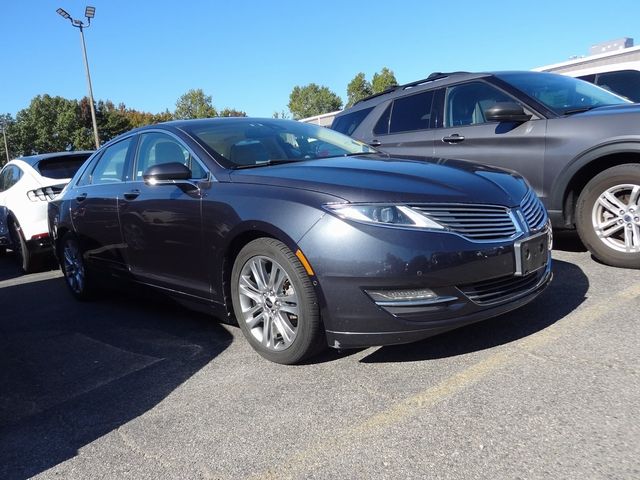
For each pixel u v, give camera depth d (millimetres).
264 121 4703
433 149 5883
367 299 2961
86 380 3578
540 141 4926
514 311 3861
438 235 2975
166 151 4367
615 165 4641
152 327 4551
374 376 3137
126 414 3033
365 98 7305
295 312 3230
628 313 3609
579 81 5738
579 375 2881
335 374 3223
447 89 5938
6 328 4949
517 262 3197
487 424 2531
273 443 2588
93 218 5047
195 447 2625
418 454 2371
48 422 3035
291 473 2344
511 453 2309
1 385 3627
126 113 94625
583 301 3910
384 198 3014
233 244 3568
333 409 2828
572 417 2516
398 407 2771
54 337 4551
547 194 4922
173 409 3027
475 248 3035
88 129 77688
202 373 3465
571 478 2125
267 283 3395
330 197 3094
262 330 3520
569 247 5559
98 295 5645
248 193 3463
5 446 2814
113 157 5125
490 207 3213
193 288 3980
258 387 3172
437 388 2912
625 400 2609
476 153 5445
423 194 3076
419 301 2951
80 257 5473
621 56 11891
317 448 2506
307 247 3053
